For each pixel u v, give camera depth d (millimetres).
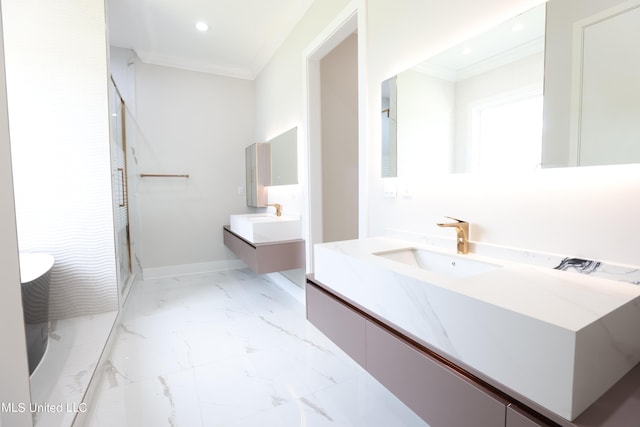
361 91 1857
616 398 643
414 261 1451
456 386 783
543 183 1036
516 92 1085
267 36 3139
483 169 1219
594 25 882
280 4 2588
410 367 928
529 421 624
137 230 3646
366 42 1808
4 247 964
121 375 1787
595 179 916
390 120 1660
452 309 808
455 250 1333
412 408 931
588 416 594
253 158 3660
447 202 1376
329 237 2844
